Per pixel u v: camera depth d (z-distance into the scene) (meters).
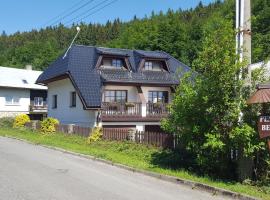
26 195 9.25
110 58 31.89
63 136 25.33
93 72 30.67
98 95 28.89
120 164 14.47
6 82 47.34
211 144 10.86
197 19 88.62
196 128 11.65
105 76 30.06
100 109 28.41
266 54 13.09
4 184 10.49
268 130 10.30
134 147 18.41
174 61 35.41
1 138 26.86
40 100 50.53
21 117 35.69
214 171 12.08
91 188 10.33
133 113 29.86
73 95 32.41
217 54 11.38
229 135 10.89
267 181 10.80
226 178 11.67
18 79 49.16
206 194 10.11
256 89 10.98
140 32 67.44
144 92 31.53
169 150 15.90
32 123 32.91
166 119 13.12
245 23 11.31
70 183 10.93
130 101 30.88
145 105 30.28
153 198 9.42
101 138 22.70
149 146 18.09
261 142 10.64
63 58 33.75
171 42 60.47
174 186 11.05
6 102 47.66
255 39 13.71
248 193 9.67
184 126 12.10
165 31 61.12
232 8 38.28
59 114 34.56
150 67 33.19
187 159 13.96
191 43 59.66
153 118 30.36
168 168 13.39
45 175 12.13
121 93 30.69
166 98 32.38
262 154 11.12
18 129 32.94
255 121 10.99
